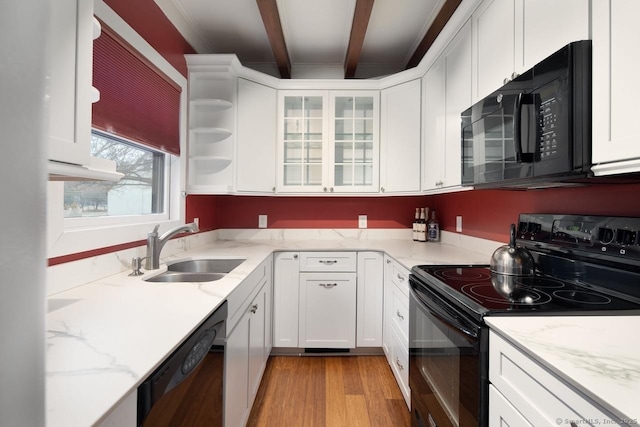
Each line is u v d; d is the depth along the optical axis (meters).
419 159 2.37
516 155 1.08
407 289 1.72
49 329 0.79
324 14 2.14
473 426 0.92
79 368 0.59
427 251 2.18
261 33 2.39
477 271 1.46
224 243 2.65
